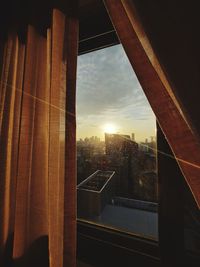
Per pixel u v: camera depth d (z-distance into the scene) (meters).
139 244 1.19
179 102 0.67
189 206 1.05
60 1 1.08
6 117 1.35
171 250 1.05
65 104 1.02
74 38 1.03
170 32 0.69
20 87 1.33
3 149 1.34
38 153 1.24
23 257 1.21
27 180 1.23
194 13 0.67
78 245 1.38
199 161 0.67
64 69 1.05
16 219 1.21
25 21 1.33
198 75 0.66
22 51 1.34
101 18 1.37
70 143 1.01
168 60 0.68
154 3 0.72
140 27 0.75
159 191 1.08
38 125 1.24
